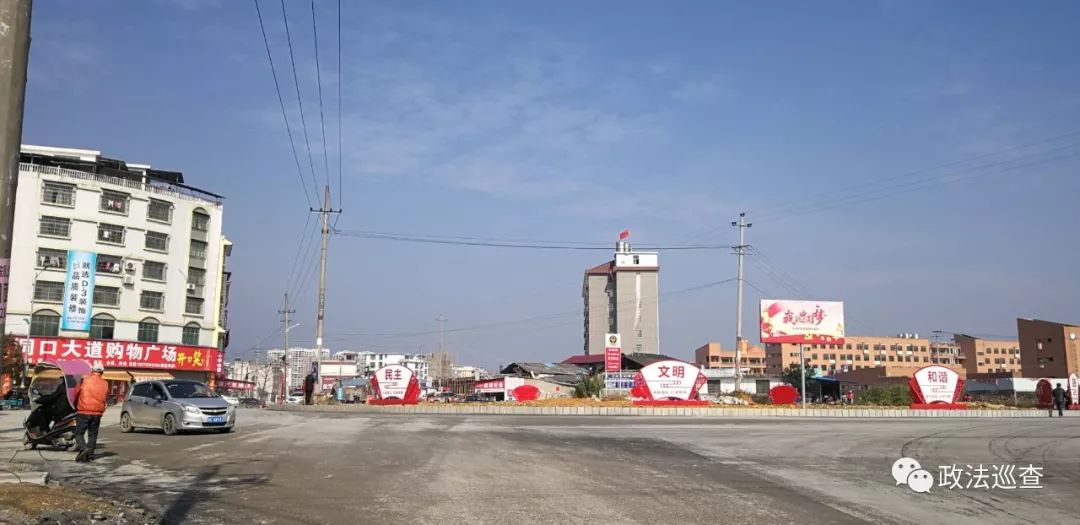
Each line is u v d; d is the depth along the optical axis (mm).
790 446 18422
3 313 7730
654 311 112375
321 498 10352
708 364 148625
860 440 20250
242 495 10547
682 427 24406
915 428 25328
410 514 9320
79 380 15914
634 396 38312
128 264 65062
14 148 7699
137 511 9375
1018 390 75250
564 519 9156
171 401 20719
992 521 9789
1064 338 89188
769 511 9961
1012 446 19344
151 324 66625
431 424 25203
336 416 31578
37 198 61344
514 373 78188
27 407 45438
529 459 14898
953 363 145750
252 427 23594
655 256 113938
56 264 61562
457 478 12250
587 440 19266
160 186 68188
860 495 11523
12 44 7676
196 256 70750
